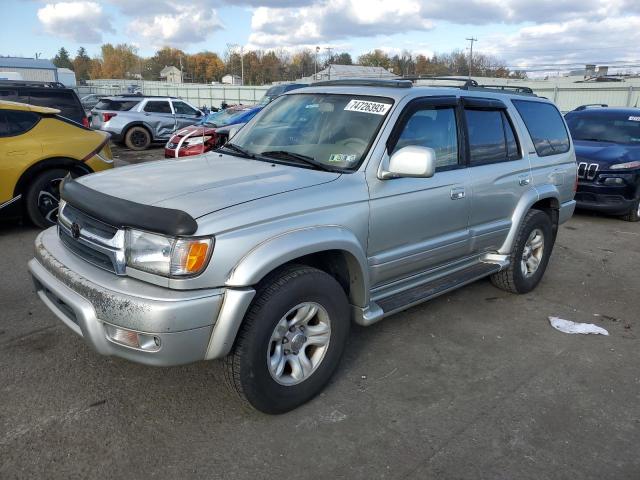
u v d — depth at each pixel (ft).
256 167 11.52
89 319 8.88
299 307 10.00
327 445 9.46
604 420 10.48
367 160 11.33
